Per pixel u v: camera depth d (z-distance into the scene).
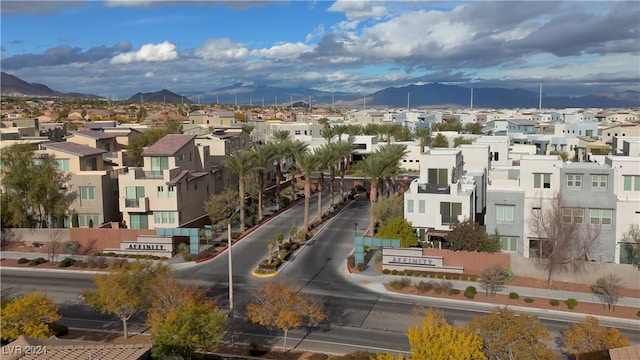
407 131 131.62
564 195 48.09
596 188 47.78
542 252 47.56
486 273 43.19
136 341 34.38
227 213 63.41
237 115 187.25
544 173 49.00
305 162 61.84
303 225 66.62
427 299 42.34
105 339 34.75
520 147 96.19
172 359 25.73
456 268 47.81
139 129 96.56
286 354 32.31
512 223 49.69
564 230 44.72
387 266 49.50
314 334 35.69
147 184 59.72
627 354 22.64
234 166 63.41
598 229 45.69
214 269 50.50
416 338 23.64
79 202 61.06
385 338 34.97
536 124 145.75
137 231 55.78
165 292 32.31
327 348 33.38
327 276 48.34
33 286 46.19
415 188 53.53
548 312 39.59
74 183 60.88
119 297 32.12
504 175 63.41
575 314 39.09
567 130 129.88
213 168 70.50
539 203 48.69
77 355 23.75
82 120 164.62
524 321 25.56
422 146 103.38
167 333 26.86
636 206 46.34
